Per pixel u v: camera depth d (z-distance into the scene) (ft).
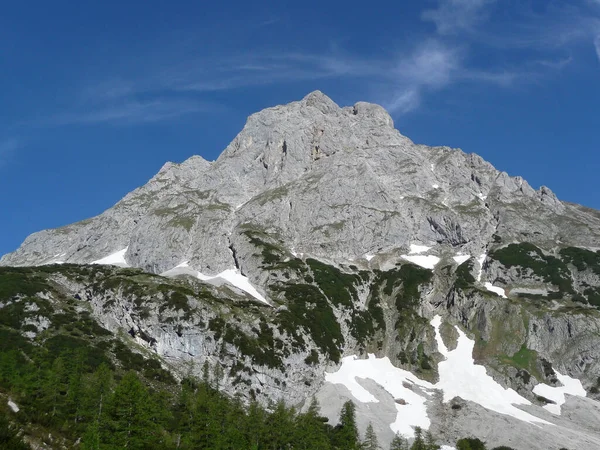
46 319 422.41
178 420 321.52
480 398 452.35
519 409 444.55
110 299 467.93
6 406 268.82
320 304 536.01
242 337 447.01
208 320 450.71
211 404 328.49
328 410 420.36
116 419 280.72
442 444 389.19
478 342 528.63
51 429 266.98
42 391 296.71
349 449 343.46
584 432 414.00
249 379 424.87
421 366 503.61
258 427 329.52
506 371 486.38
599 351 499.51
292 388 438.81
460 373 491.31
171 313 445.78
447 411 435.12
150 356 421.18
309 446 332.80
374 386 464.24
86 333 425.69
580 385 483.10
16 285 456.45
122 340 432.25
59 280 511.40
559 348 517.55
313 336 488.02
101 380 306.76
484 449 380.78
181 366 423.23
